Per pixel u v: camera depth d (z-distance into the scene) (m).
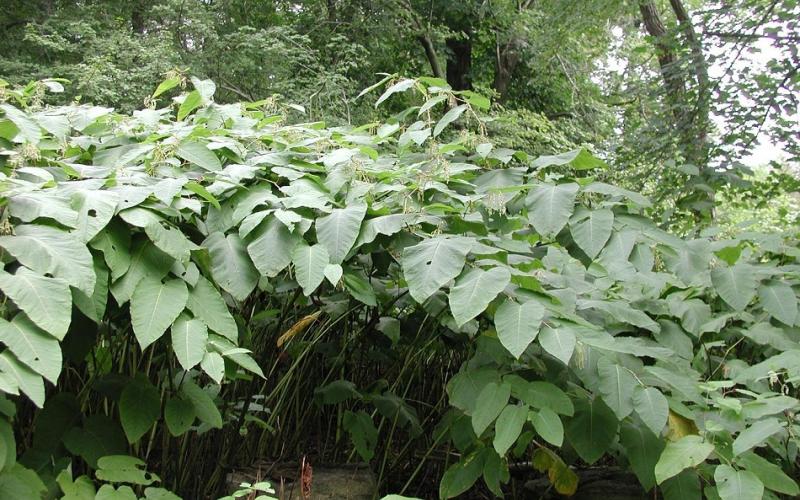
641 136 6.66
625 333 2.87
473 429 2.29
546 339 1.94
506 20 12.82
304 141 2.60
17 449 2.19
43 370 1.54
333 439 3.06
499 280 1.94
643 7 9.08
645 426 2.23
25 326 1.59
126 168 2.29
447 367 3.10
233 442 2.56
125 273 1.88
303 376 2.99
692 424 2.20
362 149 2.50
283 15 12.26
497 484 2.27
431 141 2.66
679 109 6.59
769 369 2.21
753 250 3.59
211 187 2.18
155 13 10.68
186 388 2.23
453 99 2.61
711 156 6.14
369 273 2.58
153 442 2.52
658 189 5.95
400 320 2.81
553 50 10.68
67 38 10.42
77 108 2.75
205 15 10.52
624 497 2.66
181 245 1.92
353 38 11.87
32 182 2.15
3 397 1.72
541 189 2.33
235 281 2.05
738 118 6.06
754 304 3.18
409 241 2.28
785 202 8.26
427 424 3.00
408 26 12.45
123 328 2.31
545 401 2.07
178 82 2.80
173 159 2.31
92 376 2.27
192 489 2.56
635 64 9.95
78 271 1.69
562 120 13.88
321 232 2.11
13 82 9.42
